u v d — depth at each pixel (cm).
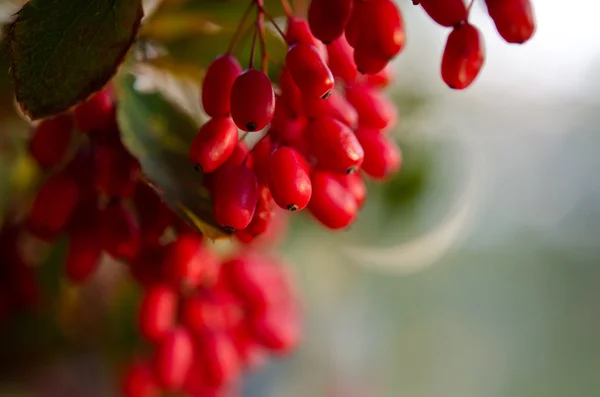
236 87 23
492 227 70
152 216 26
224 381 30
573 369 71
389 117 26
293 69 23
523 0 23
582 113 66
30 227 27
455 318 73
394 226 37
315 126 24
